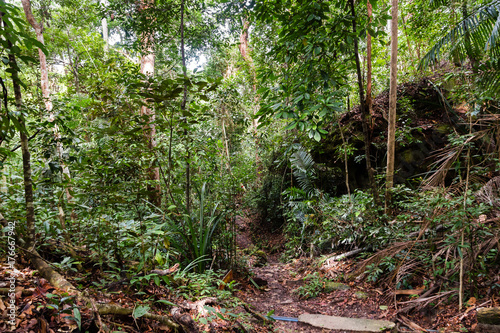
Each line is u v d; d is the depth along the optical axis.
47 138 2.91
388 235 4.18
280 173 9.65
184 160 4.38
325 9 3.53
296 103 3.52
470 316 2.90
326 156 7.09
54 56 7.84
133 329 1.87
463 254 3.29
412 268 3.85
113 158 3.09
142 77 3.24
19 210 2.78
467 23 4.22
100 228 2.74
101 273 2.58
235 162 7.34
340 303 3.96
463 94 5.07
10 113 2.07
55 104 2.99
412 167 5.97
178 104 3.52
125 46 6.03
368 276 4.24
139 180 3.21
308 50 3.53
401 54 8.60
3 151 2.18
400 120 6.34
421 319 3.24
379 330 3.10
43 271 2.11
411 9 6.90
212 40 6.01
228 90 6.62
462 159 5.04
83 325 1.67
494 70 4.14
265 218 10.32
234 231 5.05
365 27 3.89
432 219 3.41
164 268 3.05
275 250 8.84
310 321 3.42
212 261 4.23
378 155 6.45
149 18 5.45
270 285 5.11
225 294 3.14
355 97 8.19
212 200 5.09
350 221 5.07
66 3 7.28
